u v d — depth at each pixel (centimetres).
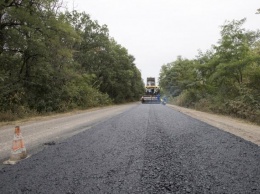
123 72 4781
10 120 1272
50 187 315
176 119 1252
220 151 525
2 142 654
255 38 2500
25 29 1579
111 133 763
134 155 483
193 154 497
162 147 560
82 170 385
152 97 4697
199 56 2641
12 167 408
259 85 1659
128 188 311
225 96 1916
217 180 343
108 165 413
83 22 3381
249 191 304
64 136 732
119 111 1967
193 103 2903
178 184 326
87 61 3544
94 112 1934
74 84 2517
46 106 1825
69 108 2205
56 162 434
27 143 629
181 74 5278
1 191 305
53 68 2047
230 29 1830
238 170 391
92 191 301
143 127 909
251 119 1369
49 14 1692
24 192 301
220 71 1788
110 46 4172
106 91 4541
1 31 1494
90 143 604
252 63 1658
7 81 1592
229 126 1029
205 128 905
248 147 568
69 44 2331
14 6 1509
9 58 1730
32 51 1677
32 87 1823
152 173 372
